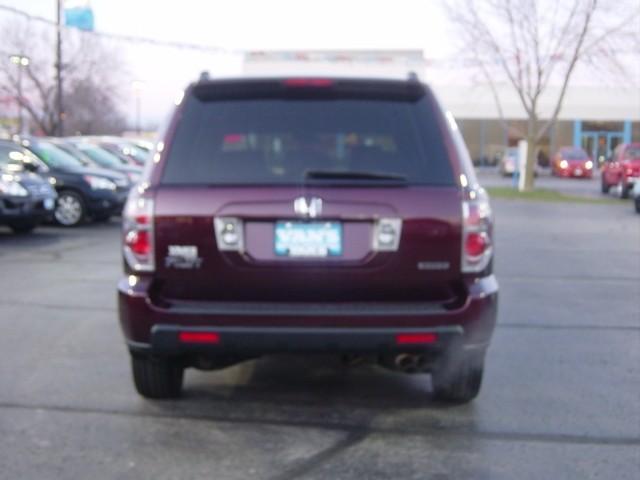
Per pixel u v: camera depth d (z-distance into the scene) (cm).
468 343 450
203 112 470
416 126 464
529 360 643
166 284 450
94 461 439
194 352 452
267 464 436
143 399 538
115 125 5453
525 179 2842
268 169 452
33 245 1282
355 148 457
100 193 1570
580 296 906
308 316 438
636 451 459
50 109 4066
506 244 1378
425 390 564
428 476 423
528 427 495
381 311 440
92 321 753
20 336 698
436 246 441
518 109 4981
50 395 545
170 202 444
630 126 5128
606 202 2414
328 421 502
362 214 436
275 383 578
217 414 512
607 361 643
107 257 1149
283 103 471
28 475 421
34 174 1433
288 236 439
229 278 443
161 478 419
